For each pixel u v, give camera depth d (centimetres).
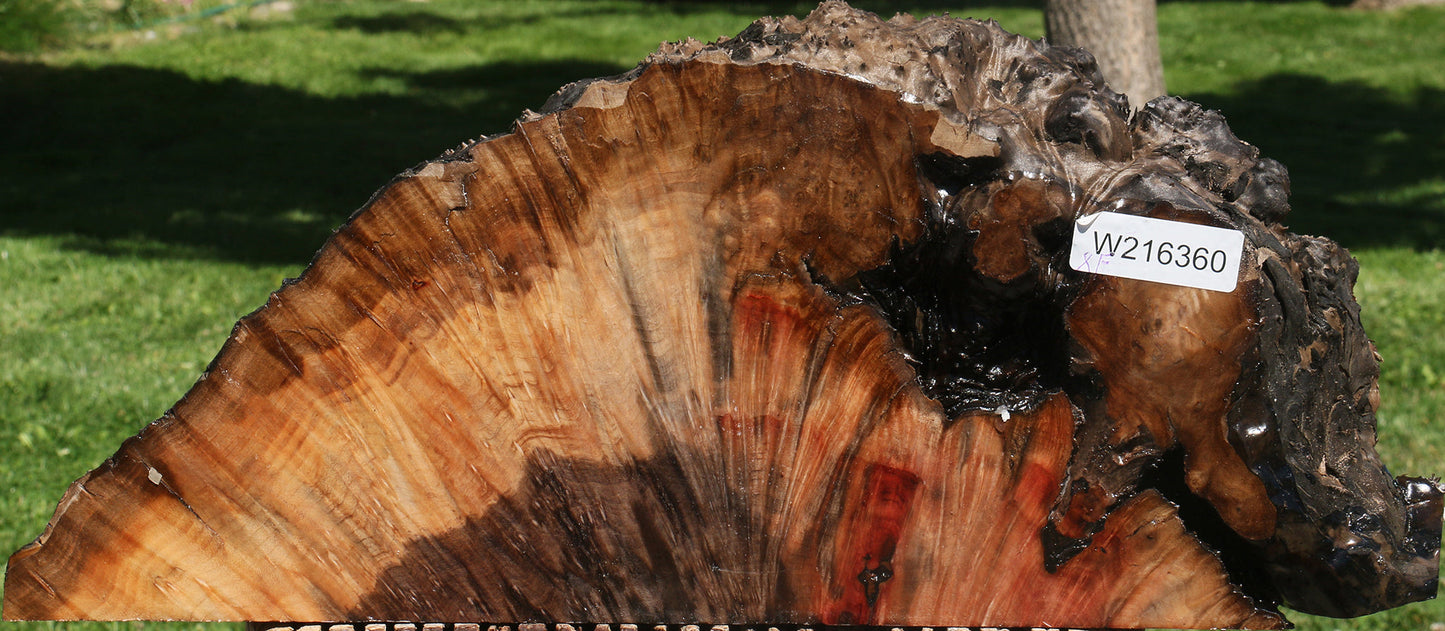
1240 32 814
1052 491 129
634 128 125
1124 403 128
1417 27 808
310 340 126
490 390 128
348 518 129
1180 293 126
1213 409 127
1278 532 128
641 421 129
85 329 319
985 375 130
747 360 128
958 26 133
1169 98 139
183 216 442
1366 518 129
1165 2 924
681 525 130
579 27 849
